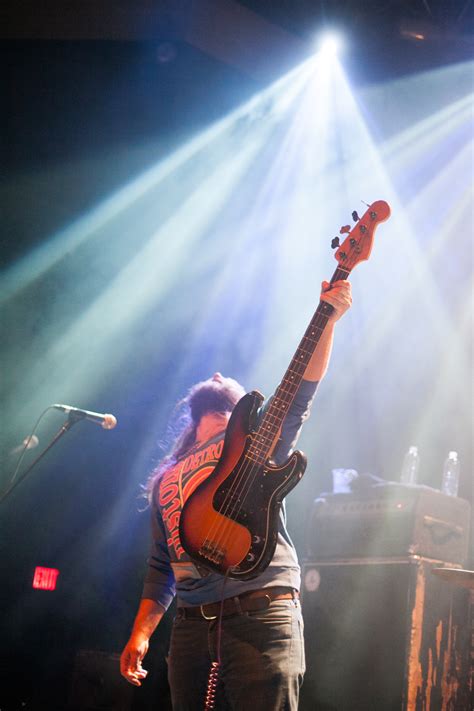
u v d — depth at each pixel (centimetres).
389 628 404
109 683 499
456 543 425
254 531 219
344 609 428
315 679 428
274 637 218
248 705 214
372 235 237
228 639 221
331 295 232
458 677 399
